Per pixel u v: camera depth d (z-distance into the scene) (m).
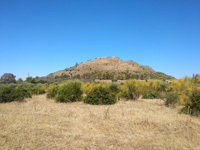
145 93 15.80
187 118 8.03
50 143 4.84
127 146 4.79
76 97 13.56
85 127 6.34
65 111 9.26
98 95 12.50
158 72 116.50
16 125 6.36
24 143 4.81
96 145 4.79
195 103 8.92
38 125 6.46
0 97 12.58
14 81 41.06
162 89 17.91
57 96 13.23
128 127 6.44
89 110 9.70
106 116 7.89
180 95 12.56
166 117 8.19
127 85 15.05
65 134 5.55
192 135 5.75
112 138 5.34
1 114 8.13
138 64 148.00
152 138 5.41
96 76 82.81
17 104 11.45
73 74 108.75
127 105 11.84
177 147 4.79
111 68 125.62
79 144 4.82
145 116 8.29
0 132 5.57
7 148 4.47
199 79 13.32
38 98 16.08
